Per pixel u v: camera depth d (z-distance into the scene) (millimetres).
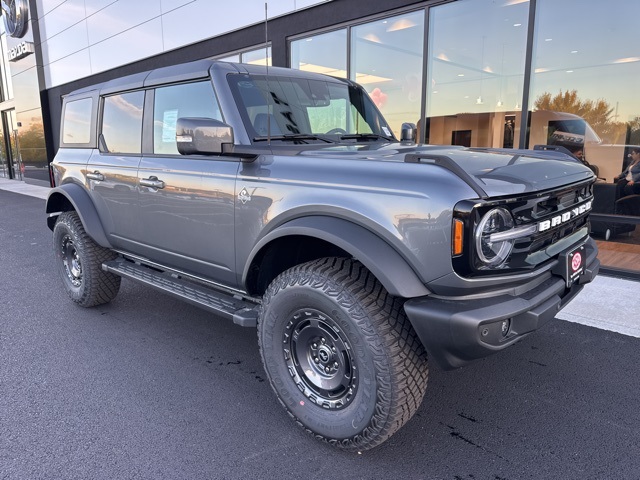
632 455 2463
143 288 5312
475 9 6598
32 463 2410
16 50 18797
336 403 2463
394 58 7445
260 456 2473
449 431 2688
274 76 3281
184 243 3250
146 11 12117
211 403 2971
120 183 3746
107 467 2381
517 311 2090
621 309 4410
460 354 2113
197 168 3053
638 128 6242
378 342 2197
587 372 3312
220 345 3822
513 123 6629
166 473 2342
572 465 2395
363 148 2939
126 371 3381
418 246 2078
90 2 14297
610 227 6512
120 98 3871
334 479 2309
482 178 2100
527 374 3301
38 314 4516
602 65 6305
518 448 2531
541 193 2240
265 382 3240
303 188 2473
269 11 8875
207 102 3121
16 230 9242
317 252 2902
